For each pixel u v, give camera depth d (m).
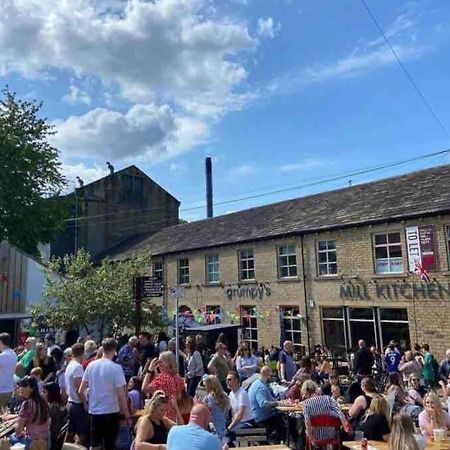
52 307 19.58
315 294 21.11
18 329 20.17
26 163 27.58
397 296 18.14
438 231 17.19
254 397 8.70
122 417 6.80
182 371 12.36
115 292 19.78
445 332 16.59
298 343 21.67
